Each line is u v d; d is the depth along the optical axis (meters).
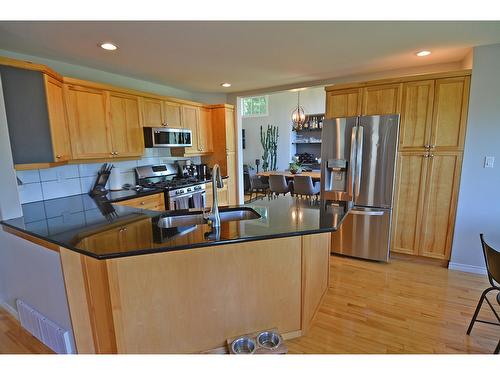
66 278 1.77
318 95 8.17
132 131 3.49
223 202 4.96
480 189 2.84
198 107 4.61
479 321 2.00
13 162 2.27
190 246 1.55
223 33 2.24
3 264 2.35
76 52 2.67
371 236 3.30
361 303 2.47
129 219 2.17
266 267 1.88
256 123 8.91
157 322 1.67
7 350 1.98
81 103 2.90
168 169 4.48
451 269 3.08
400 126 3.08
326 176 3.44
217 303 1.79
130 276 1.57
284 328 2.01
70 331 1.85
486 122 2.73
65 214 2.38
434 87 2.88
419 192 3.11
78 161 2.92
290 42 2.48
